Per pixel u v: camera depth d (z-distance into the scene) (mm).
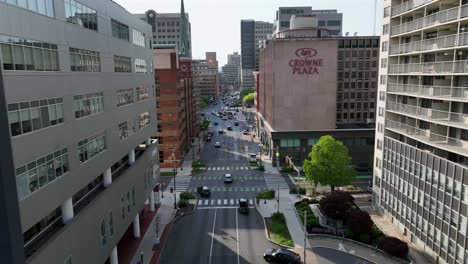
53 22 23828
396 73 45188
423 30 38969
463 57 34469
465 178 31406
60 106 24672
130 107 41094
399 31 43781
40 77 22031
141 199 45156
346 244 42156
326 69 78375
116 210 35250
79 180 27484
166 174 76625
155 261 38906
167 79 78625
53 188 23453
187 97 101000
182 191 64812
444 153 37875
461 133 35344
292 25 89312
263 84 107625
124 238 44531
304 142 80625
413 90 41906
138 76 44594
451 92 34156
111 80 34969
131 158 42750
